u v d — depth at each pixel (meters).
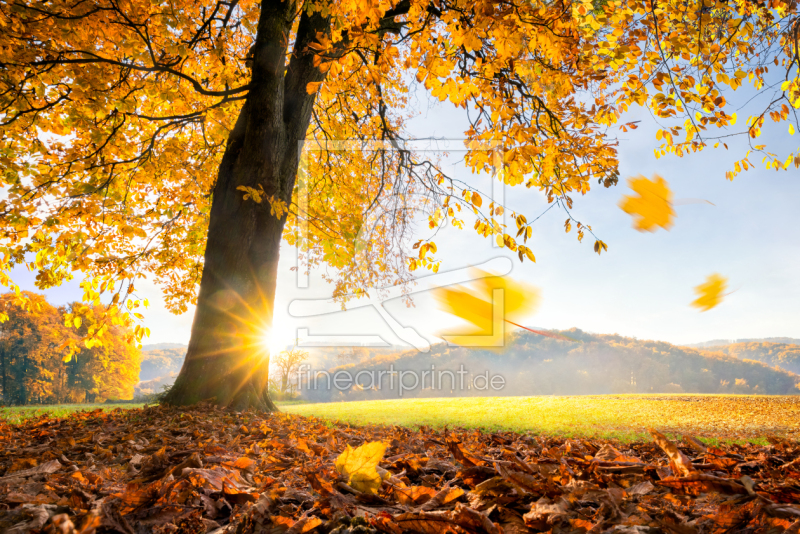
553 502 1.08
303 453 2.27
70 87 5.59
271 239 6.79
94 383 44.94
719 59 5.45
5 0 4.54
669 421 11.09
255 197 5.66
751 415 13.35
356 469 1.34
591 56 5.07
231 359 6.24
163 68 5.50
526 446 2.73
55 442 2.89
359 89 8.79
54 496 1.23
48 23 4.98
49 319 41.88
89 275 8.20
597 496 1.13
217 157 10.09
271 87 6.64
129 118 7.77
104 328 7.16
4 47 4.91
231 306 6.32
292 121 7.28
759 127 5.48
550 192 5.17
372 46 3.46
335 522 1.02
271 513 1.14
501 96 4.52
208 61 7.08
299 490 1.38
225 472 1.52
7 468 2.08
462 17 3.61
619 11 4.85
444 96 3.74
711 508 1.06
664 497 1.17
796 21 4.88
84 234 7.08
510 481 1.21
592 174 5.23
